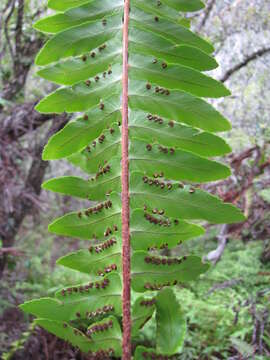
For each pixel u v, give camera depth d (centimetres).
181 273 10
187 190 10
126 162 10
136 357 10
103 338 10
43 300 10
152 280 10
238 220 10
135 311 10
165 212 10
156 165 10
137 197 10
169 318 10
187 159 10
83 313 10
